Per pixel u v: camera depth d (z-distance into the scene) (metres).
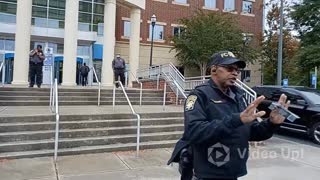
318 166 7.41
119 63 17.19
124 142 8.69
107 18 22.41
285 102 2.79
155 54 30.33
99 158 7.52
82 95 13.38
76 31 20.75
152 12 30.44
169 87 15.56
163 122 9.98
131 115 9.68
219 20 29.06
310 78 25.05
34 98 12.24
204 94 2.80
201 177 2.84
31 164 6.83
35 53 13.72
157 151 8.43
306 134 11.89
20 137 7.86
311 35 23.33
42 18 24.19
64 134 8.28
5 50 23.83
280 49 18.44
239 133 2.80
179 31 30.89
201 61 28.61
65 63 20.50
